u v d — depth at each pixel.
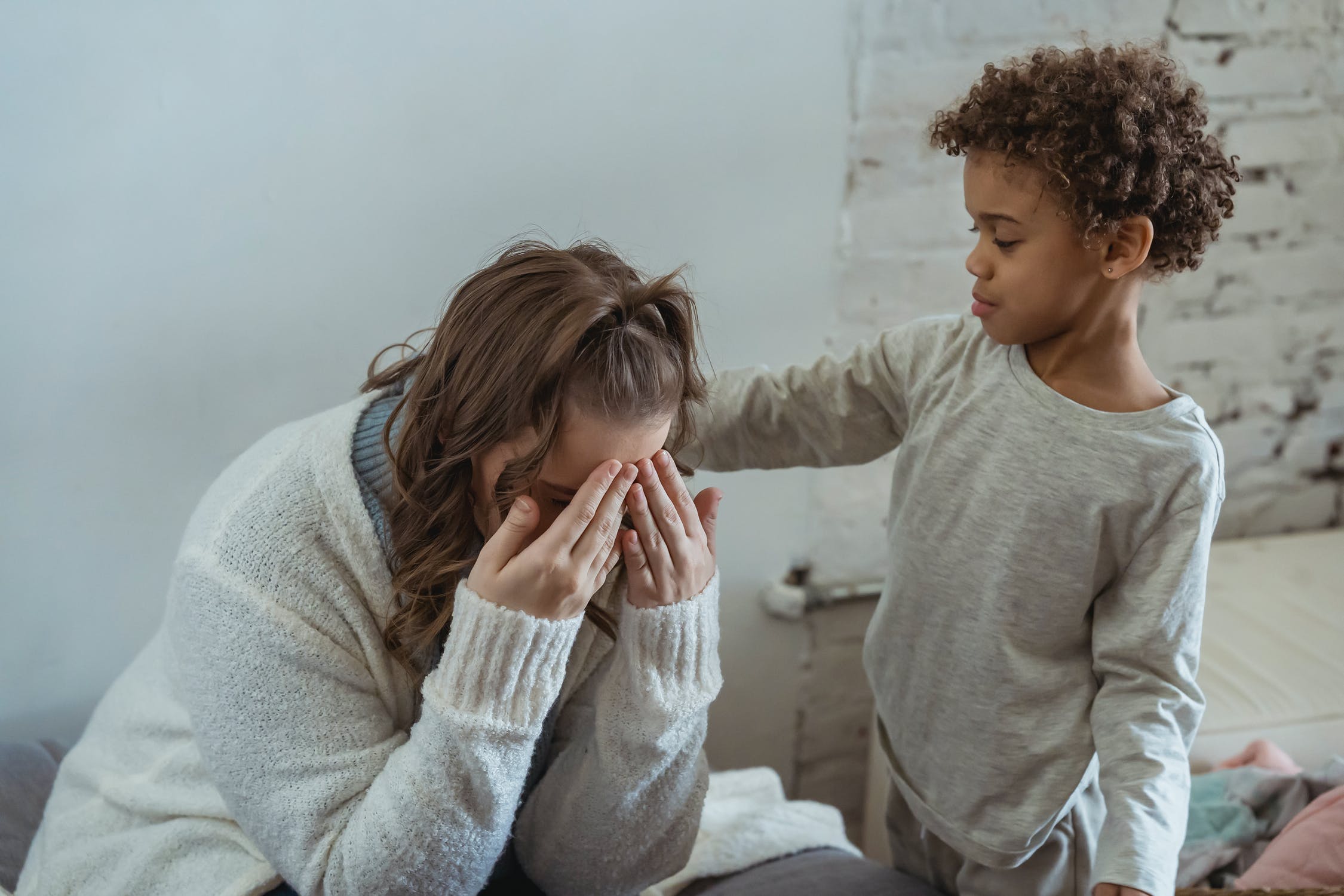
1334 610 1.58
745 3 1.36
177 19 1.20
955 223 1.54
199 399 1.35
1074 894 1.04
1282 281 1.70
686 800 1.02
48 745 1.33
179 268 1.29
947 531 0.98
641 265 1.44
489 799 0.84
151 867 0.95
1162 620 0.89
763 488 1.58
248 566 0.84
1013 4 1.46
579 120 1.36
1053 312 0.88
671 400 0.78
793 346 1.53
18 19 1.16
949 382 0.99
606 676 0.97
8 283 1.24
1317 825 1.13
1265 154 1.63
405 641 0.88
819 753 1.76
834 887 1.13
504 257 0.82
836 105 1.44
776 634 1.67
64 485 1.33
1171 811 0.83
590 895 1.05
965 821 1.02
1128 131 0.83
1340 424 1.80
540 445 0.75
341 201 1.32
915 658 1.03
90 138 1.22
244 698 0.84
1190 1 1.53
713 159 1.42
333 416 0.91
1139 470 0.88
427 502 0.81
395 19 1.26
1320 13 1.57
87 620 1.40
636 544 0.86
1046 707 0.96
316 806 0.85
